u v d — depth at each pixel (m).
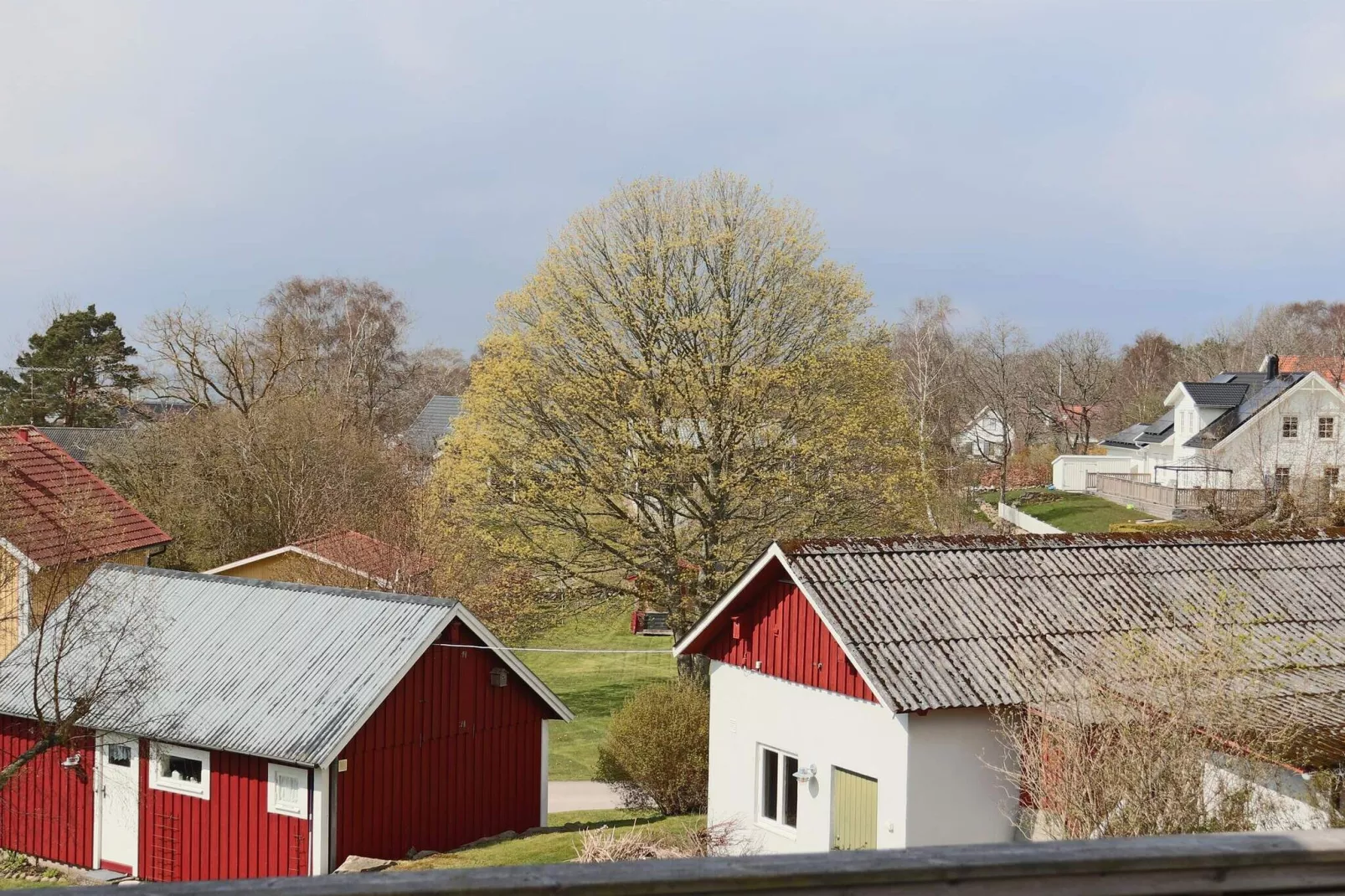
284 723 18.75
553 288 31.62
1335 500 40.62
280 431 43.38
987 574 17.03
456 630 20.84
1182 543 18.72
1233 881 2.51
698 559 30.64
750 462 30.42
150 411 48.62
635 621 44.50
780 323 31.70
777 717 17.31
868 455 30.78
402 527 35.88
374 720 19.20
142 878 19.64
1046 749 13.45
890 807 14.88
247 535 42.44
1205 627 14.10
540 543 31.33
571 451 30.98
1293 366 68.62
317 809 18.19
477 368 31.38
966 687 14.65
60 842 20.58
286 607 21.72
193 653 20.92
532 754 22.48
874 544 17.27
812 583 16.11
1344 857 2.54
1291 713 12.80
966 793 14.88
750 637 17.97
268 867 18.61
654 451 30.42
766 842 17.39
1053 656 15.30
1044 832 13.33
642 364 31.08
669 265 31.53
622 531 31.06
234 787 19.03
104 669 18.73
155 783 19.70
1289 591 17.70
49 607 19.66
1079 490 70.62
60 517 27.94
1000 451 80.00
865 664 14.72
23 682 20.88
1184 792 11.33
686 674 28.42
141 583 22.89
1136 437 73.12
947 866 2.39
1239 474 56.25
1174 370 96.25
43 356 61.41
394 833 19.48
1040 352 90.62
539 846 18.36
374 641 20.17
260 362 50.66
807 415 30.56
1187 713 11.67
